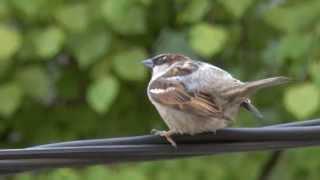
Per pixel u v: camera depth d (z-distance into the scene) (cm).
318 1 1190
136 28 1182
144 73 1181
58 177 1155
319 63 1125
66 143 816
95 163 816
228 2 1182
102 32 1184
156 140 830
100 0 1183
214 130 846
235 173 1222
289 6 1209
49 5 1192
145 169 1163
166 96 901
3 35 1143
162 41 1261
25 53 1202
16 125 1290
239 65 1262
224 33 1141
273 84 851
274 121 1255
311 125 843
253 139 841
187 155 845
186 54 1250
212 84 879
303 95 1093
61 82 1286
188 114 880
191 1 1218
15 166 801
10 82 1212
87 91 1209
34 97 1229
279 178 1238
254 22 1248
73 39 1186
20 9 1188
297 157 1236
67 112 1294
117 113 1288
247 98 893
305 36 1174
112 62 1178
